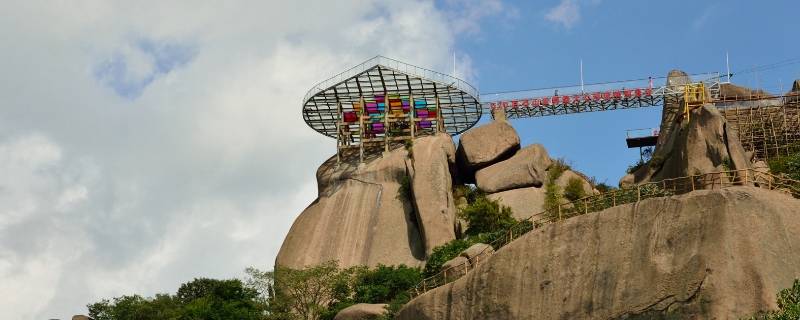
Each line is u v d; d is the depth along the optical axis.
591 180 81.38
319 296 68.44
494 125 82.38
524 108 91.06
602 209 52.66
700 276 44.81
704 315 44.00
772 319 41.03
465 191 79.06
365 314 59.47
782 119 71.94
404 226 77.19
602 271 47.69
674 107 81.12
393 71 81.62
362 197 80.19
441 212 74.56
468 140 82.12
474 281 51.41
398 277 67.06
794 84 79.06
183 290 73.44
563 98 90.25
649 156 85.50
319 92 82.88
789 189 52.59
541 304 48.62
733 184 52.97
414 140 81.56
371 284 67.69
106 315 71.38
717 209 46.25
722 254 44.97
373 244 76.75
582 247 48.97
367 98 83.81
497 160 81.06
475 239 66.56
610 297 46.81
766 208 46.53
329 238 77.81
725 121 64.38
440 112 84.50
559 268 49.00
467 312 50.97
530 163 78.38
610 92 89.12
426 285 59.06
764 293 43.94
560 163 81.06
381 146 84.38
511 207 74.56
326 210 80.25
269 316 66.88
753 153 67.31
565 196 76.00
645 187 52.97
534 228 55.06
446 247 66.75
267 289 70.75
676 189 58.25
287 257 77.38
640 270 46.62
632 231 47.97
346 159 84.50
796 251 45.84
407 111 84.12
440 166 77.75
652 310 45.44
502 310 49.53
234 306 67.88
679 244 46.31
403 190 79.19
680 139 67.19
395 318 55.34
